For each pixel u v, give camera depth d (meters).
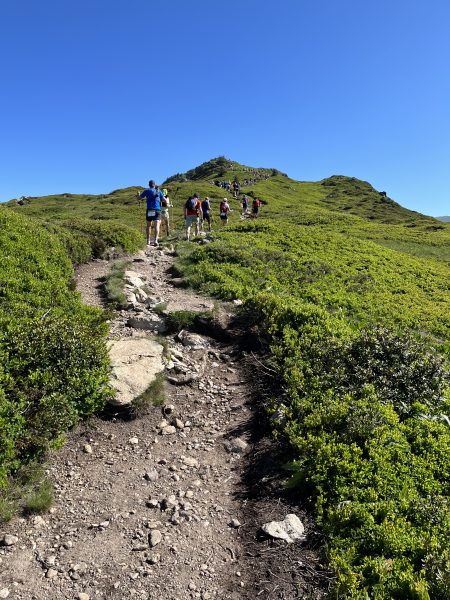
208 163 166.75
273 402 9.30
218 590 5.54
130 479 7.51
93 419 8.77
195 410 9.63
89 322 11.67
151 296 15.29
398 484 6.78
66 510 6.72
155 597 5.42
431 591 5.02
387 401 8.88
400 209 106.88
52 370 8.30
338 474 6.97
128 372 9.76
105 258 20.53
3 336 8.72
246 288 16.55
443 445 7.73
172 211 66.00
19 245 14.95
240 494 7.26
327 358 10.41
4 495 6.63
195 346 12.07
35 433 7.39
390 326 16.97
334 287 20.66
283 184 130.00
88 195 106.12
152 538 6.23
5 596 5.23
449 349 14.84
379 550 5.77
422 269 29.00
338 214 63.75
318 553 5.94
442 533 5.92
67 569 5.72
